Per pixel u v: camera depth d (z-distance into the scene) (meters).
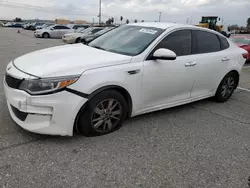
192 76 4.00
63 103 2.69
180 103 4.07
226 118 4.14
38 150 2.75
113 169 2.54
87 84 2.79
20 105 2.69
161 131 3.47
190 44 4.00
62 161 2.60
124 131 3.37
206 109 4.52
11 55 10.22
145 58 3.35
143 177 2.46
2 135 3.00
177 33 3.84
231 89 5.05
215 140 3.33
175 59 3.59
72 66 2.80
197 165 2.73
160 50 3.30
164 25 3.95
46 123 2.73
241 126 3.85
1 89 4.82
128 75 3.14
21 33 31.69
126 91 3.21
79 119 2.96
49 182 2.29
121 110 3.27
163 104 3.81
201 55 4.12
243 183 2.49
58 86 2.64
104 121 3.16
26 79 2.67
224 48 4.67
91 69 2.86
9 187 2.19
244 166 2.78
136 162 2.69
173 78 3.71
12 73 2.86
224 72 4.63
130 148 2.95
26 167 2.46
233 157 2.94
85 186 2.28
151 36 3.63
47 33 24.36
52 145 2.87
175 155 2.89
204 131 3.58
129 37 3.80
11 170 2.40
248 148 3.19
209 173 2.60
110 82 2.97
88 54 3.29
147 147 3.01
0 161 2.52
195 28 4.16
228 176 2.58
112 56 3.23
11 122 3.33
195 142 3.23
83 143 2.97
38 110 2.67
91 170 2.50
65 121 2.76
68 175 2.40
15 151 2.70
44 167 2.48
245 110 4.61
